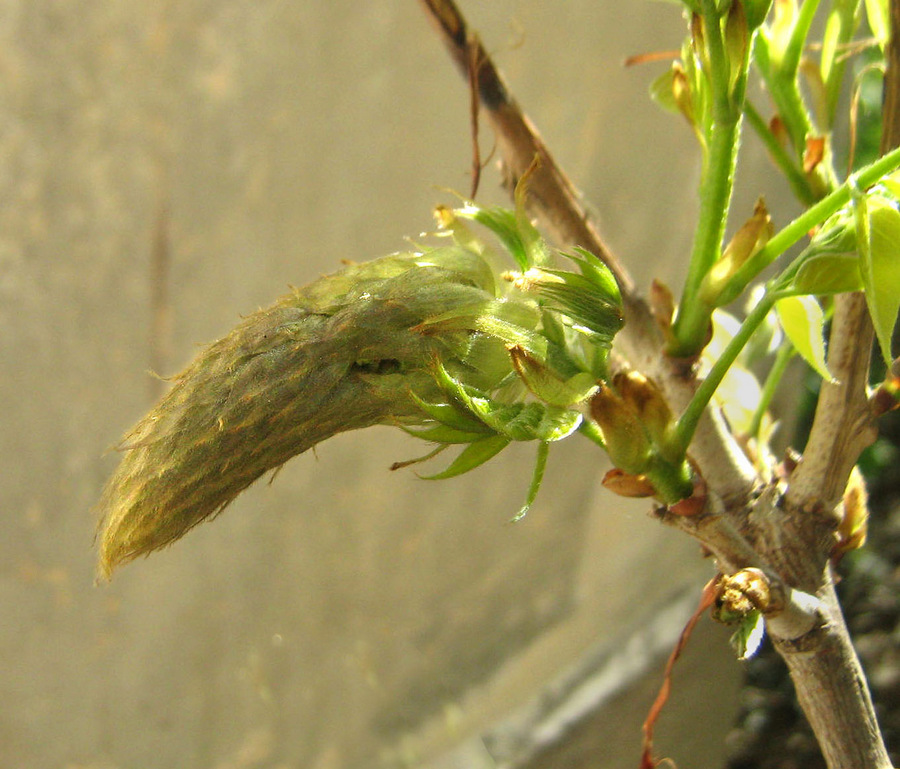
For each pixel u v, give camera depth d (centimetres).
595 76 51
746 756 68
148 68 45
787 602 17
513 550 59
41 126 45
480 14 50
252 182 48
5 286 47
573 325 17
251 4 45
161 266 49
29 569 52
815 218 17
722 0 16
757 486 18
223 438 16
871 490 81
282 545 55
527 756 59
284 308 16
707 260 18
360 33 46
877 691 68
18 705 53
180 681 55
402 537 56
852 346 17
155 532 16
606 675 60
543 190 19
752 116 19
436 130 49
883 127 17
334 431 16
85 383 50
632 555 61
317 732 57
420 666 59
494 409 16
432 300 16
